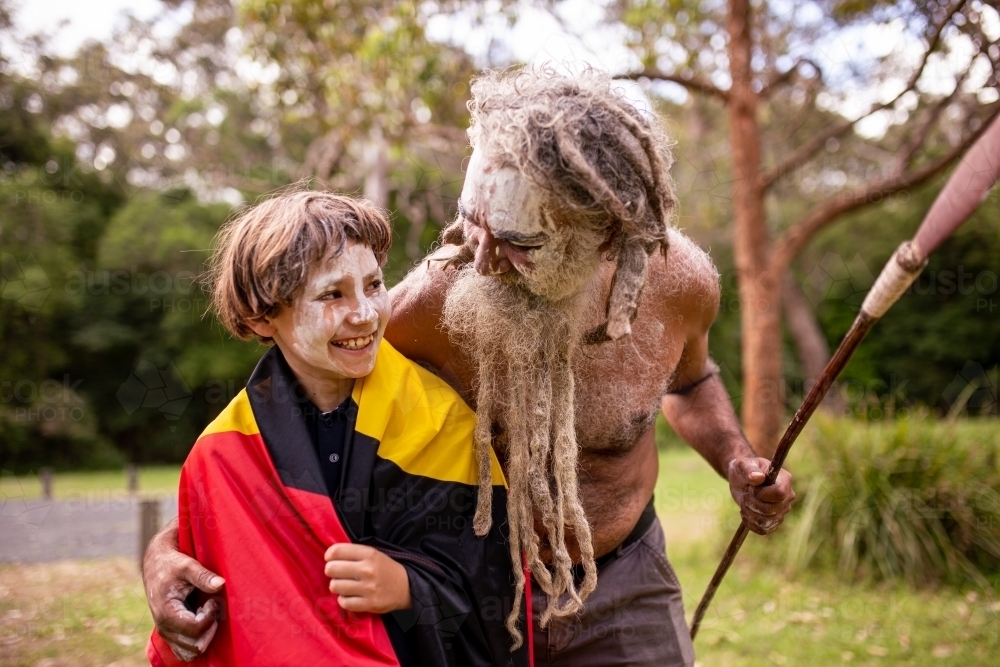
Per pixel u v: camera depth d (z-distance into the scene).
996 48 5.26
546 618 1.87
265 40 9.02
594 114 1.57
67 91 20.02
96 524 8.02
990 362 20.53
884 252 21.53
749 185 7.55
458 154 10.53
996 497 6.05
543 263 1.66
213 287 2.05
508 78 1.71
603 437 2.08
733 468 2.25
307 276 1.72
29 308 18.05
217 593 1.75
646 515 2.36
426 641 1.73
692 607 5.33
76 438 18.14
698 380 2.54
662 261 2.05
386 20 8.91
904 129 9.02
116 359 20.28
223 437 1.80
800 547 6.04
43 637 4.35
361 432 1.80
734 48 7.50
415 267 2.16
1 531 7.70
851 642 4.64
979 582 5.65
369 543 1.76
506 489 1.90
